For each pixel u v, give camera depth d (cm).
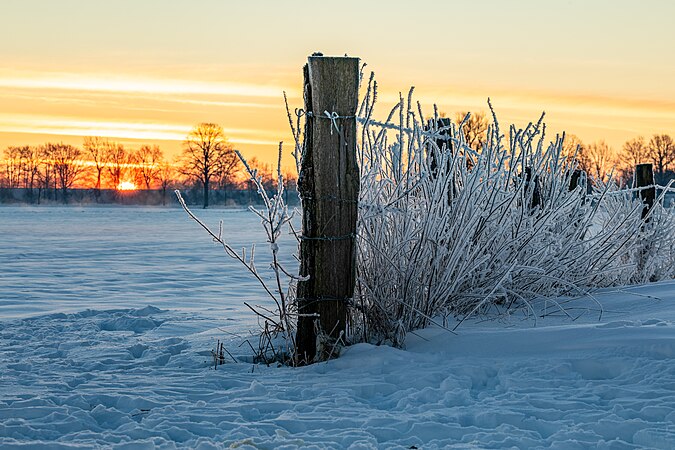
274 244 648
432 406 505
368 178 719
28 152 11669
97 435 452
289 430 465
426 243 715
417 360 623
